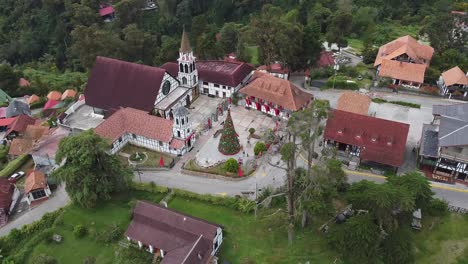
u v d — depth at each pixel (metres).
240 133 85.25
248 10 169.12
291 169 56.72
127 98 87.88
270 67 107.62
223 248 59.72
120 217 66.19
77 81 126.19
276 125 85.38
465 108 75.06
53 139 82.44
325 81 106.56
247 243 60.53
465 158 67.81
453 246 59.34
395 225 54.09
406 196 54.59
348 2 156.88
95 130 77.25
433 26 120.88
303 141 54.56
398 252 53.88
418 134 83.19
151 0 177.88
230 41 132.75
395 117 89.06
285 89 87.62
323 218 63.44
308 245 59.78
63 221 65.81
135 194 70.44
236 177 72.50
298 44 103.19
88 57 118.25
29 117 97.62
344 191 67.00
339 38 127.81
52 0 151.62
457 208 64.38
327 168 56.97
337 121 76.75
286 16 145.00
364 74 108.25
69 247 61.66
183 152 79.69
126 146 83.62
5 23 159.50
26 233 63.94
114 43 123.00
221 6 166.12
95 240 62.41
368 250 53.09
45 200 71.56
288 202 59.84
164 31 161.75
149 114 85.62
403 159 76.25
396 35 140.88
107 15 167.38
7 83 120.50
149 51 133.25
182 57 92.31
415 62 106.56
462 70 107.50
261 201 65.50
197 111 94.06
